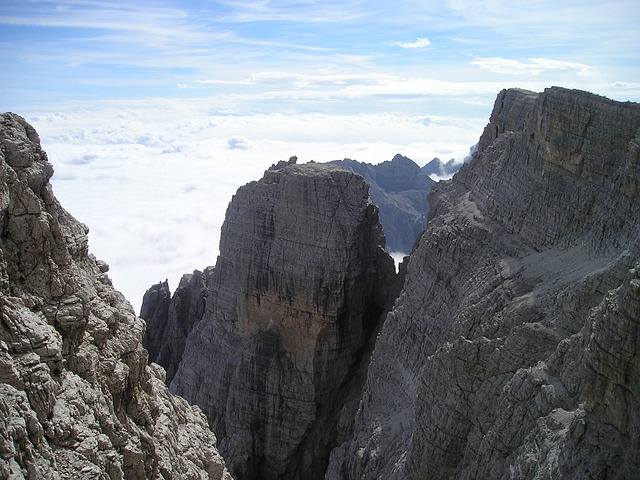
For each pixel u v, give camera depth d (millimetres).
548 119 42062
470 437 34031
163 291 89812
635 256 29375
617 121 37875
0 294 17250
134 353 23000
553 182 41656
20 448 15242
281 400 65812
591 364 23562
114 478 17891
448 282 48188
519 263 40375
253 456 65500
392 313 54750
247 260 68500
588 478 22281
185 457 26922
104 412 19219
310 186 65812
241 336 69750
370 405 53375
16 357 16844
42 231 19156
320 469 65812
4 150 19359
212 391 70688
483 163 54469
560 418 25984
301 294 65250
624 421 22625
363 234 66812
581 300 31125
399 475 40469
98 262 25281
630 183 34000
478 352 34844
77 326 19438
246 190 72188
